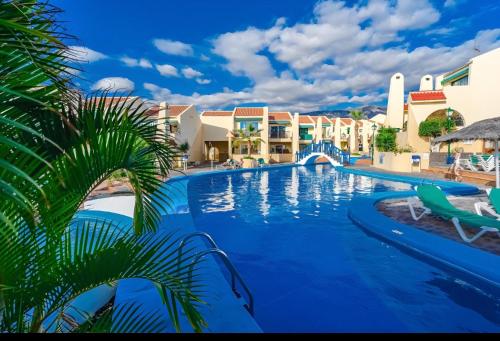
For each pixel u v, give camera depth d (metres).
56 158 1.64
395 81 29.36
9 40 1.28
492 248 5.02
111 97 1.85
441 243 5.19
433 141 12.31
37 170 1.59
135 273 1.77
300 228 7.37
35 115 1.57
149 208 2.26
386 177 17.20
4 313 1.61
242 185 15.59
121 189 10.99
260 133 32.38
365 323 3.44
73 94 1.66
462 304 3.79
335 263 5.13
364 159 33.97
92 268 1.69
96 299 3.23
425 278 4.51
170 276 1.83
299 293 4.14
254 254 5.63
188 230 6.02
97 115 1.78
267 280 4.55
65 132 1.65
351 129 47.91
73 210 1.76
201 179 18.14
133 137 1.87
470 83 22.52
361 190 13.72
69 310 2.78
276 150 36.75
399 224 6.60
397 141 26.66
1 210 1.51
